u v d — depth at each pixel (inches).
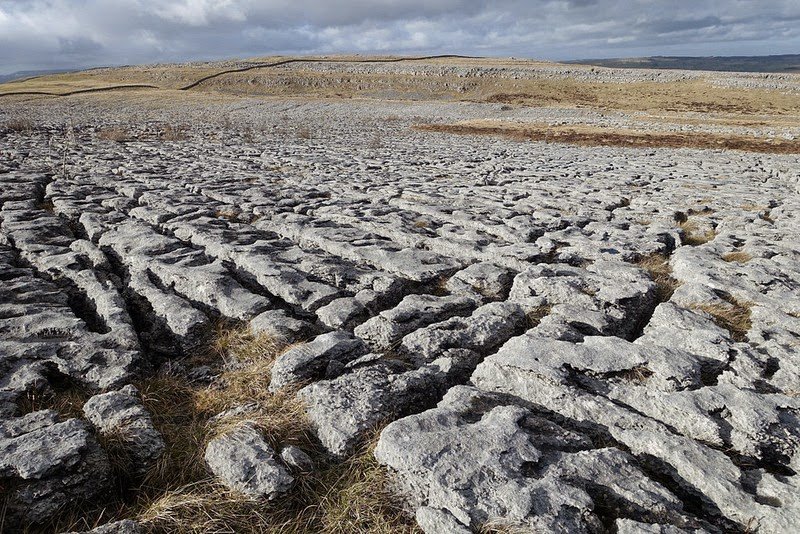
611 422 194.9
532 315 292.0
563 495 154.5
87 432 174.9
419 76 4165.8
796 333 275.1
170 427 202.7
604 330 269.7
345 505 165.0
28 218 437.4
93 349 230.4
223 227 442.0
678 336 256.5
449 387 228.4
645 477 167.3
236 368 243.4
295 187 660.1
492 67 4237.2
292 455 176.2
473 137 1628.9
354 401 200.8
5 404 194.1
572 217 522.0
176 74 4256.9
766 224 507.5
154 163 832.9
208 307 289.4
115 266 355.3
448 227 472.1
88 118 1824.6
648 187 725.3
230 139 1304.1
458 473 162.2
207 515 156.9
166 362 247.0
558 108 2733.8
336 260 360.5
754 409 194.4
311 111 2493.8
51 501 157.2
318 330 277.7
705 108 2947.8
